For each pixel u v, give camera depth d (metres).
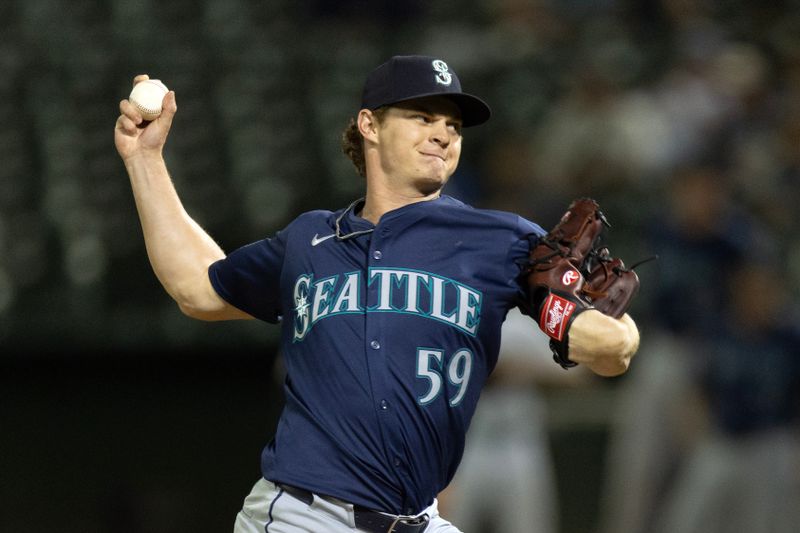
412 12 51.84
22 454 36.44
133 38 48.91
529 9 50.12
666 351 35.03
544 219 37.31
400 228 14.58
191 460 36.78
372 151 15.15
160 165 16.30
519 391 31.33
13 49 47.28
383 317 14.24
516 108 46.59
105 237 40.72
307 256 14.93
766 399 33.62
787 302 35.12
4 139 44.34
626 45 49.22
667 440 35.19
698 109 42.31
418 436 14.16
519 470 31.11
